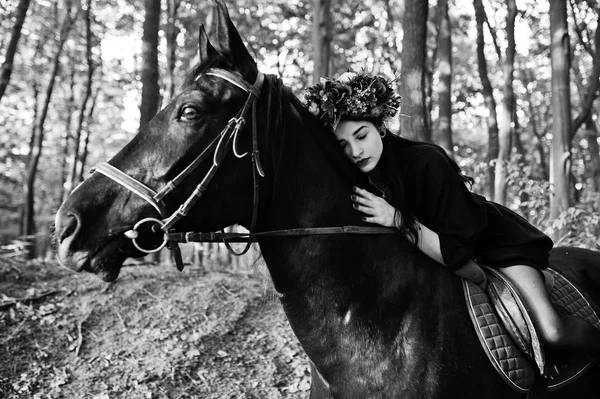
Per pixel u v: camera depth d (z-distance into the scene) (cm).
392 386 180
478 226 198
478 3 1187
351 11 1523
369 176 202
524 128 2034
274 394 402
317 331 188
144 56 614
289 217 187
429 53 1542
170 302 502
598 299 247
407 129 585
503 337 189
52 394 378
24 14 686
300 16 1459
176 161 168
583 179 1838
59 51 1265
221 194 174
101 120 2008
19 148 1838
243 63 182
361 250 190
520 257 204
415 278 192
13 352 414
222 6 179
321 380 197
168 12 1197
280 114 184
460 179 207
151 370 409
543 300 200
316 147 194
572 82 1750
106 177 168
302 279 187
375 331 185
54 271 547
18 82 1497
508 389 192
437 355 181
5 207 2158
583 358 219
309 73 1531
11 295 485
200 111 171
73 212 162
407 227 191
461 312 191
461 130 2106
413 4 585
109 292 509
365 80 202
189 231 174
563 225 609
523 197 1023
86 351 429
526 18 1421
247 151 177
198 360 430
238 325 485
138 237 166
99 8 1354
